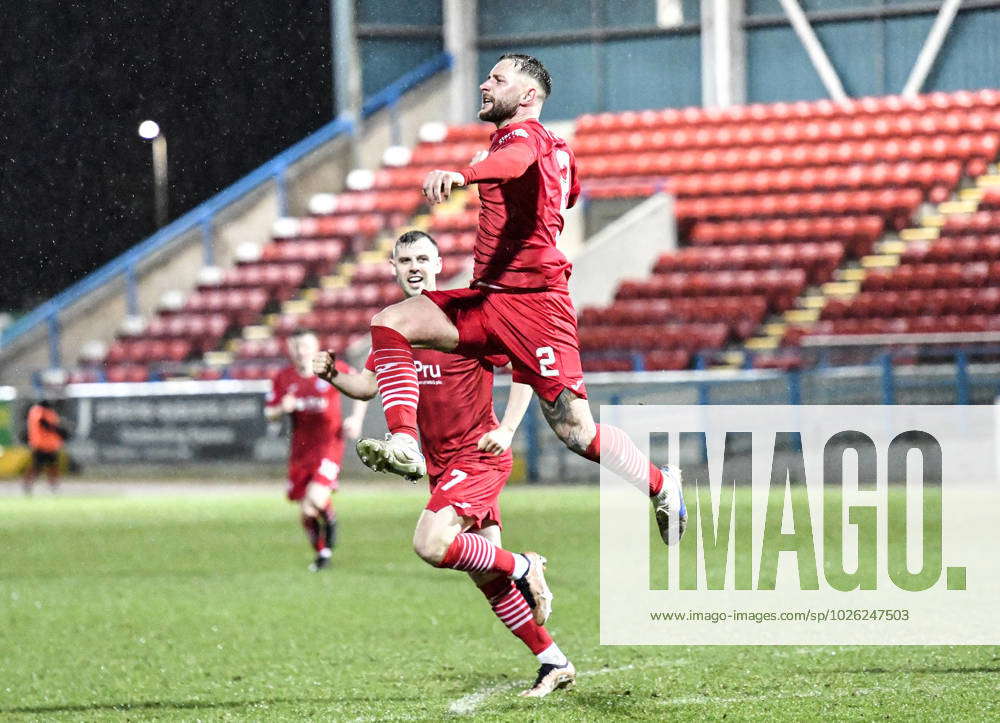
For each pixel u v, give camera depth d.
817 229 89.12
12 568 42.59
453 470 21.61
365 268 93.88
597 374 68.44
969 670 23.38
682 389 66.69
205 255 97.00
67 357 92.31
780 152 96.44
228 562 42.91
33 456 70.94
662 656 25.67
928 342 72.75
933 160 94.25
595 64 105.06
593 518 51.66
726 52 101.38
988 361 73.94
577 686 22.88
